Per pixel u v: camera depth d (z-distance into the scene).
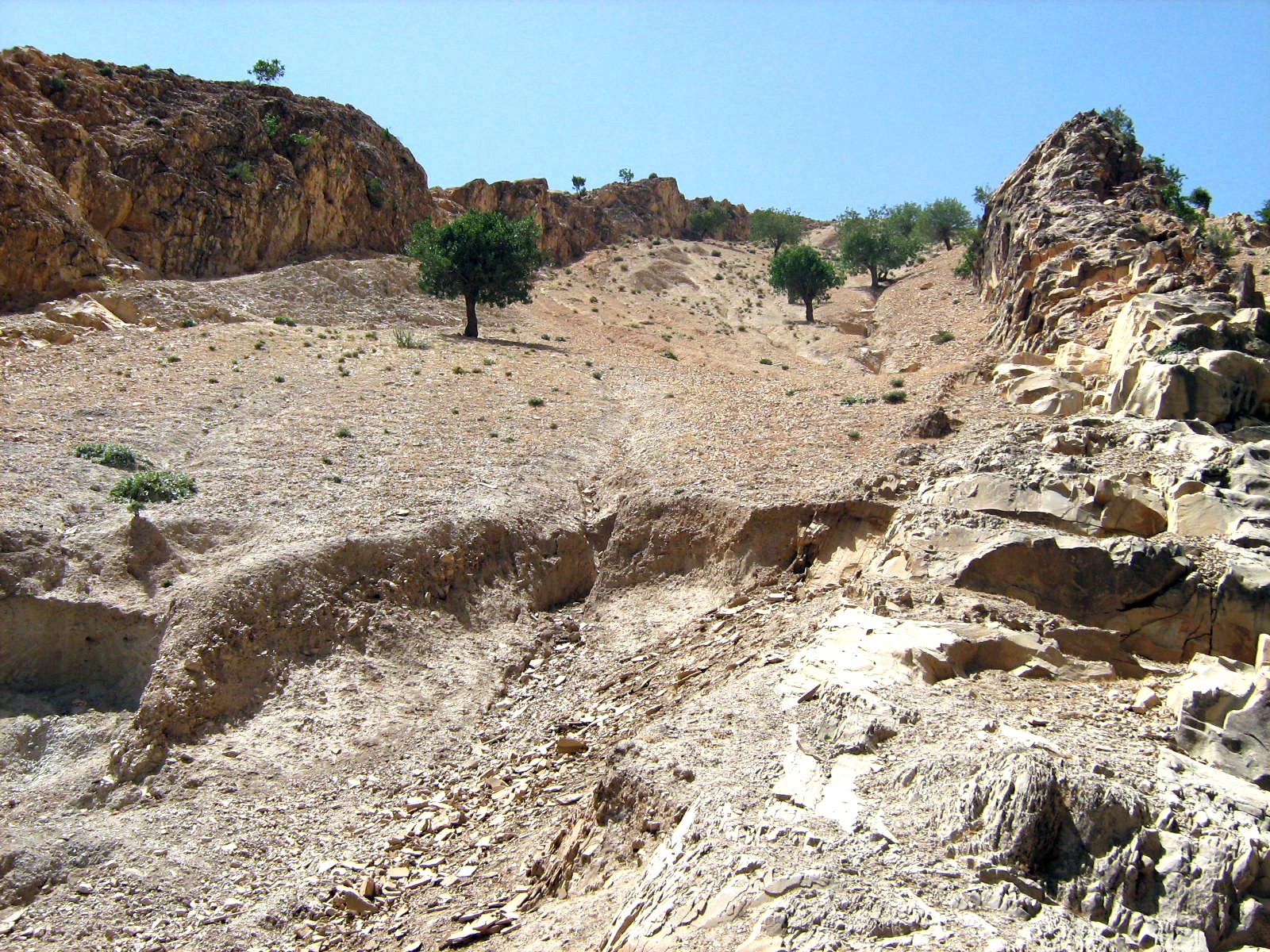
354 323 51.09
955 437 27.05
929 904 9.78
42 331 41.38
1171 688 14.94
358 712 20.95
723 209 113.12
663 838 12.41
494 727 20.94
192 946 15.20
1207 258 31.27
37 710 20.83
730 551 24.75
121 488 25.67
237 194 55.00
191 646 20.64
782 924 9.49
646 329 63.12
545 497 28.14
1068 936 9.43
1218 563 17.22
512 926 13.27
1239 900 10.14
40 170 47.78
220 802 18.42
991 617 17.06
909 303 62.00
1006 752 11.74
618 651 22.97
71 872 16.88
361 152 62.59
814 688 15.07
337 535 24.25
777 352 58.81
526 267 51.53
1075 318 32.75
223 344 42.56
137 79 56.09
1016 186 49.81
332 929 15.17
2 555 22.08
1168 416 23.34
